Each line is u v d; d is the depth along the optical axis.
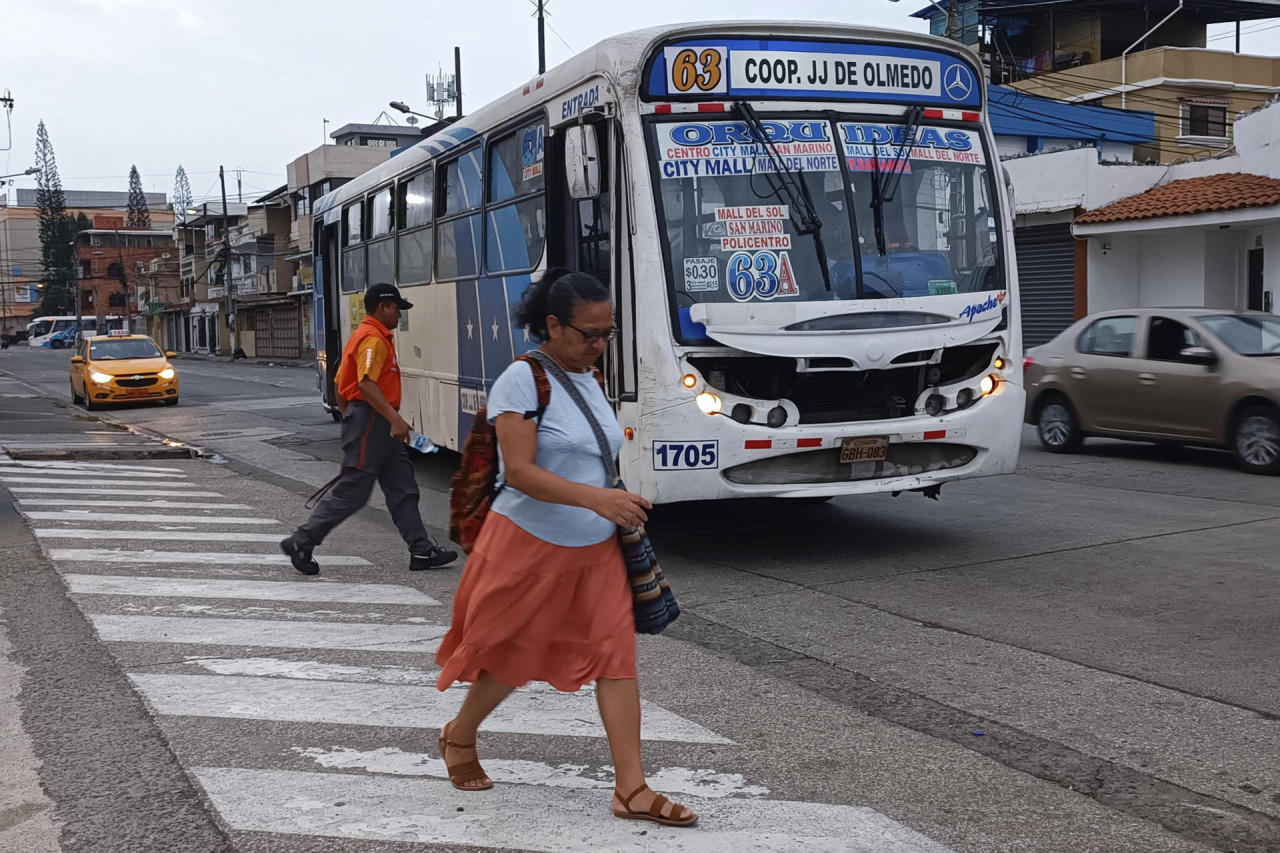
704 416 7.24
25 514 10.54
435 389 11.58
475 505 3.68
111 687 5.30
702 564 7.98
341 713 4.93
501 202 9.59
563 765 4.28
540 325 3.59
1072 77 37.94
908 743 4.50
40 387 37.12
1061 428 13.74
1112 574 7.36
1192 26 40.88
